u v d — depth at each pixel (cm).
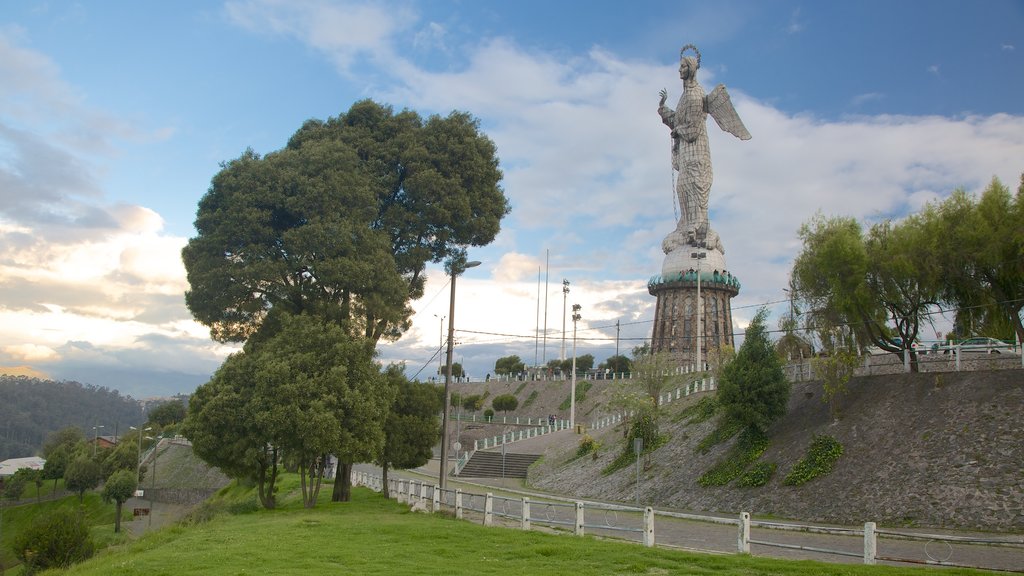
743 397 4403
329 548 2250
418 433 4262
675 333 9362
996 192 3706
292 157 4388
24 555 3095
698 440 5094
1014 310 3722
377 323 4438
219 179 4391
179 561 2083
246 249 4197
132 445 10119
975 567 1819
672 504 4381
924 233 3872
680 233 9575
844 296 4038
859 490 3416
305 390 3622
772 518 3575
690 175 9450
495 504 4312
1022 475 2948
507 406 11056
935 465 3256
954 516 2956
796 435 4184
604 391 9762
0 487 10250
